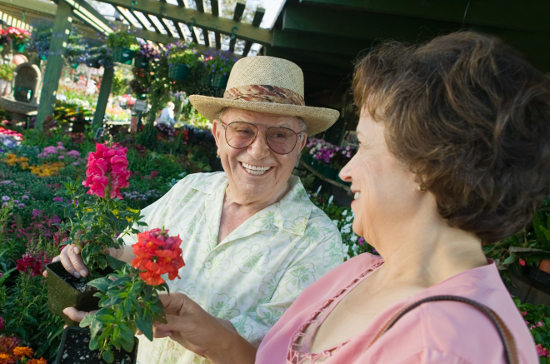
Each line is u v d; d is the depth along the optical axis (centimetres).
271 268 146
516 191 60
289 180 168
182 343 121
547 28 338
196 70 830
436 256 68
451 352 51
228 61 797
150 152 812
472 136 59
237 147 154
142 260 95
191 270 158
